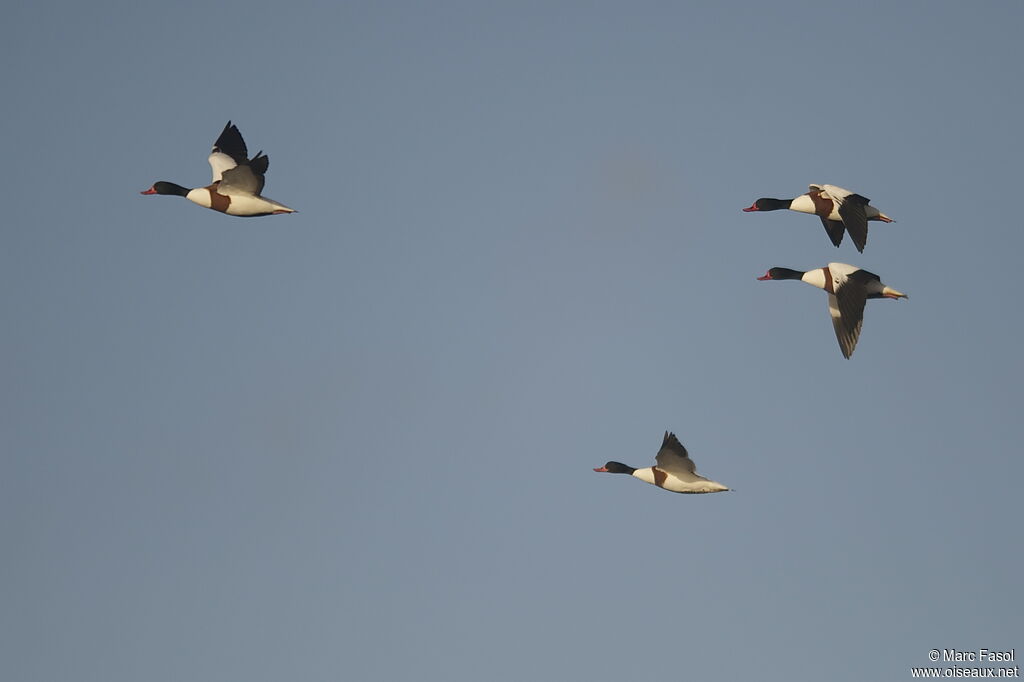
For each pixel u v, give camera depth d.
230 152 31.77
